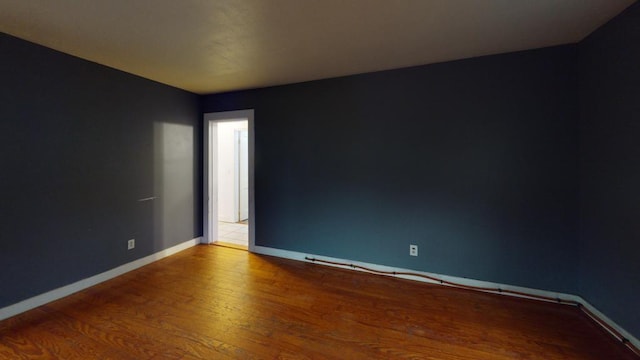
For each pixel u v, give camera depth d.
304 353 1.79
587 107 2.19
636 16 1.71
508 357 1.76
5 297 2.14
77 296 2.52
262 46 2.33
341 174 3.20
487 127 2.58
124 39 2.19
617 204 1.90
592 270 2.17
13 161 2.17
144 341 1.90
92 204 2.72
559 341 1.91
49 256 2.40
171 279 2.90
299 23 1.95
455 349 1.84
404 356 1.77
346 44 2.30
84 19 1.88
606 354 1.78
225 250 3.83
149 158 3.29
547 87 2.38
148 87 3.25
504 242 2.57
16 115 2.18
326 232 3.30
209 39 2.19
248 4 1.71
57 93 2.42
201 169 4.07
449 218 2.75
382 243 3.04
